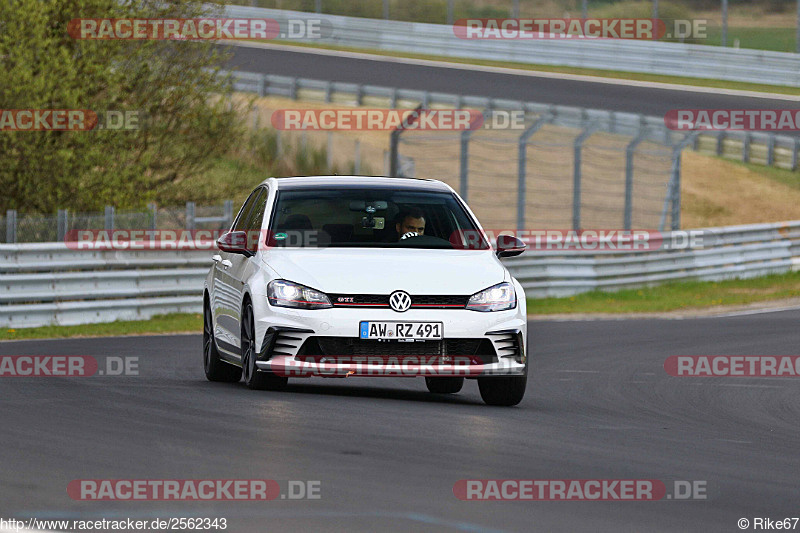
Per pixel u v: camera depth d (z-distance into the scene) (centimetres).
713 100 14525
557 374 4269
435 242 3275
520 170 8956
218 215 7681
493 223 11400
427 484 1972
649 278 9012
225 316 3438
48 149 7600
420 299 2997
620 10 19150
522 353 3081
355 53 17625
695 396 3766
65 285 5944
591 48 16425
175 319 6338
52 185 7631
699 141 14112
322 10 19050
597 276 8538
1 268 5734
